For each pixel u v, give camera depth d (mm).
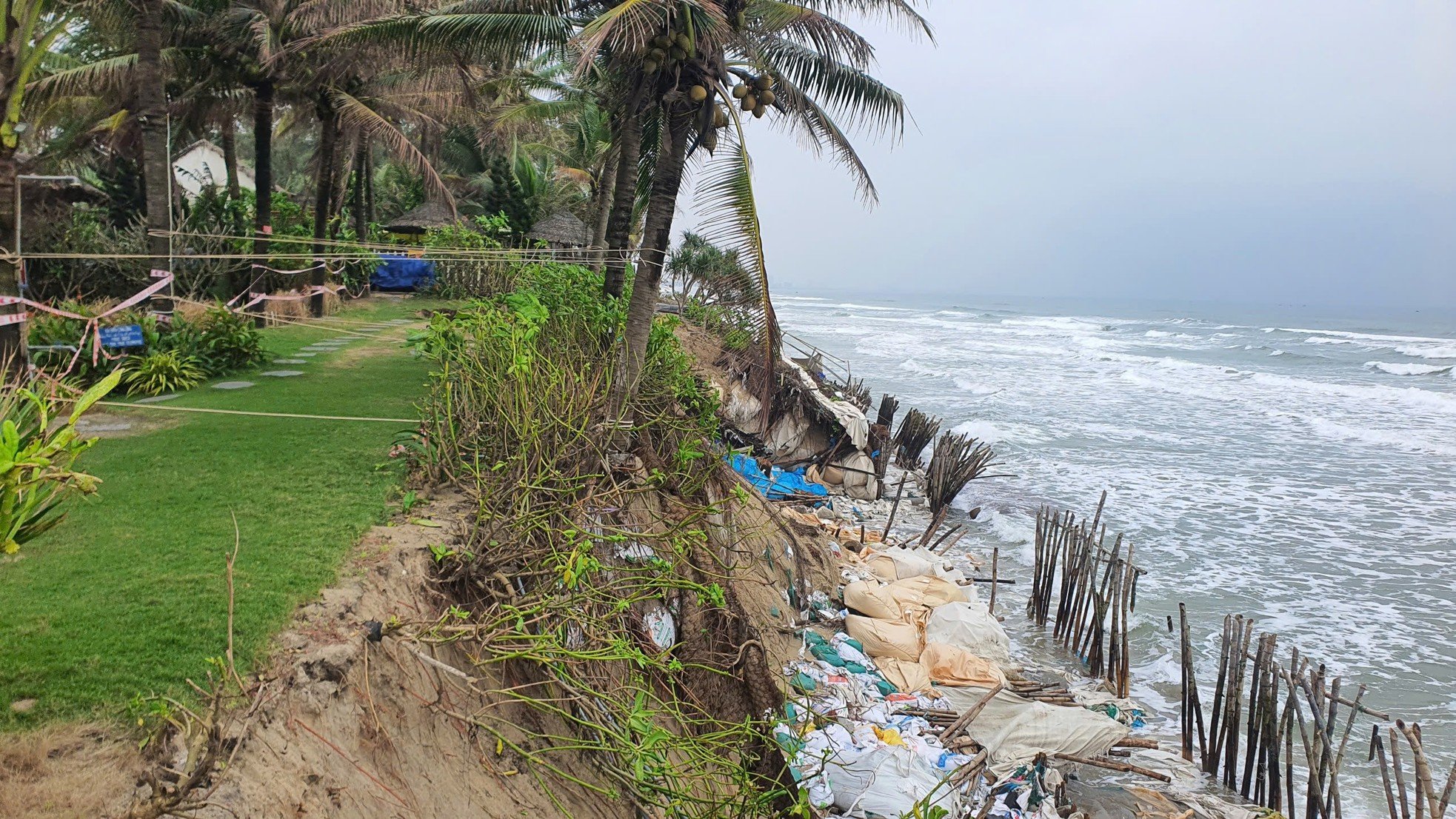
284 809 3512
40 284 13438
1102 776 7883
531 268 12492
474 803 4465
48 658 3988
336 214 23797
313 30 12609
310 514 5938
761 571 9094
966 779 6922
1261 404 31016
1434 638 11188
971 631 9344
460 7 10086
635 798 5219
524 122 24562
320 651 4266
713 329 18641
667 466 8422
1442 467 21031
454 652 5051
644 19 7207
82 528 5555
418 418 8500
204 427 8141
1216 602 12305
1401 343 61188
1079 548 10711
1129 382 36750
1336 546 14828
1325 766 6930
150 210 11281
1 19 6844
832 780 6477
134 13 12406
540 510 6039
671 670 5980
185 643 4176
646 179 14000
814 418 16484
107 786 3309
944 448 16828
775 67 10812
